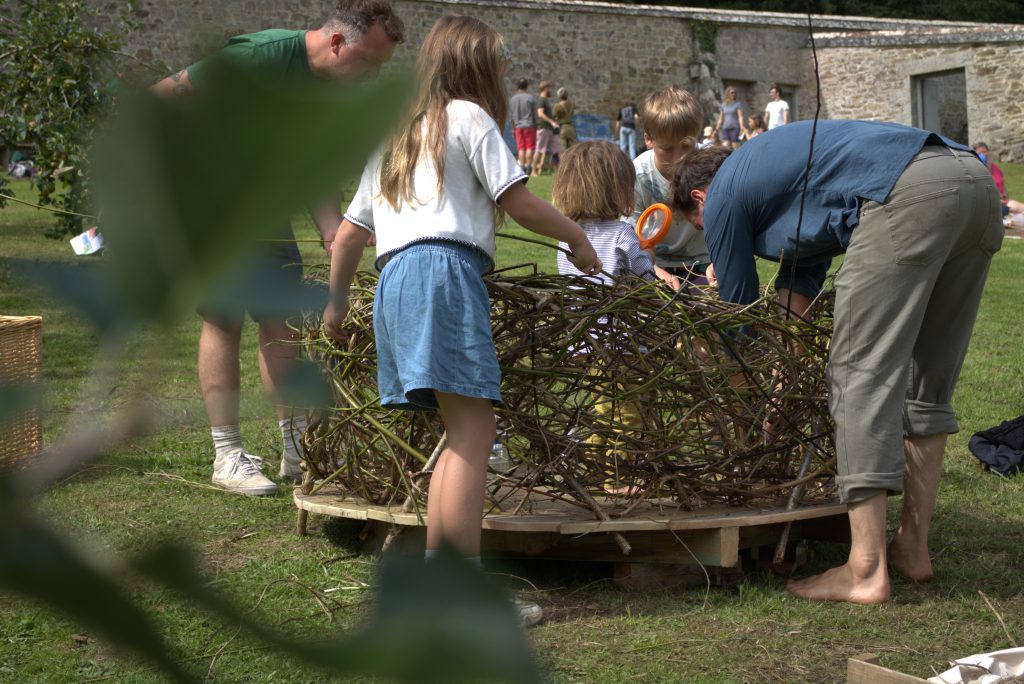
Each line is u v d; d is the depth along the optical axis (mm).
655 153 4535
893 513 4125
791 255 3293
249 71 131
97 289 137
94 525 3490
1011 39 24516
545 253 11109
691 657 2785
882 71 26422
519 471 3613
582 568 3529
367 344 3223
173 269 133
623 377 3184
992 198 3080
